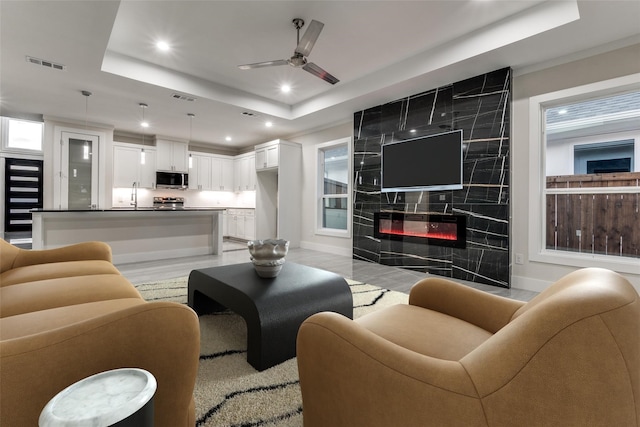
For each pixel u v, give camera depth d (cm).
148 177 681
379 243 477
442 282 142
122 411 50
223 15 292
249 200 796
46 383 67
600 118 334
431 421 66
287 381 150
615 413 54
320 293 191
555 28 267
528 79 336
